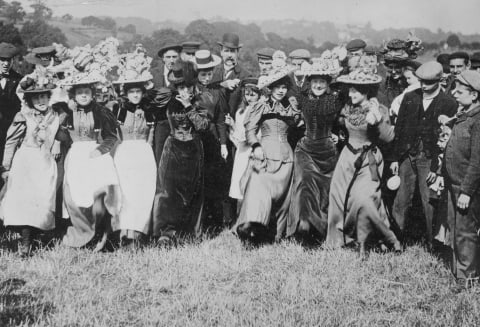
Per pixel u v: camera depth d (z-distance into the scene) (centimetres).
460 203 616
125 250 705
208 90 834
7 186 691
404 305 564
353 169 707
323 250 716
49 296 563
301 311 543
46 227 682
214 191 829
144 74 708
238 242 748
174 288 594
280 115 733
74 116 704
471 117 622
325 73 709
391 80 839
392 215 753
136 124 722
